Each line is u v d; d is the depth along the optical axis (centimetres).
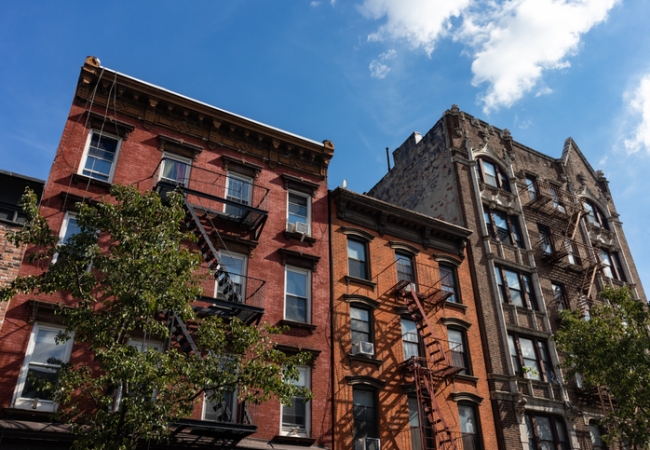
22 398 1478
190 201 2056
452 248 2717
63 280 1253
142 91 2130
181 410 1238
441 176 3139
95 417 1202
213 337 1347
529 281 2944
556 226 3281
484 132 3281
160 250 1294
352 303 2238
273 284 2073
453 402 2255
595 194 3697
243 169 2262
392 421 2064
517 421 2378
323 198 2412
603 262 3412
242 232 2112
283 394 1334
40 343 1566
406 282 2330
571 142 3831
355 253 2394
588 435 2562
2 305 1512
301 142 2427
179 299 1287
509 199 3134
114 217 1330
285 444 1800
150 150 2081
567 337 2259
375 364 2147
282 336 1981
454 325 2470
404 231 2589
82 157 1936
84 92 2039
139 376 1130
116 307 1273
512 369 2486
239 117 2297
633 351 2066
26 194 1312
